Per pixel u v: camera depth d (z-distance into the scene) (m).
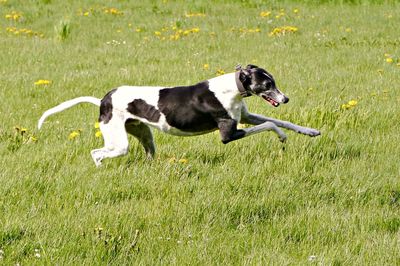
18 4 31.45
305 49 21.94
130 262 8.09
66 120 14.52
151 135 11.77
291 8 30.12
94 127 13.52
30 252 8.35
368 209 9.57
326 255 8.10
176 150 12.12
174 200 9.83
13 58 21.23
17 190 10.19
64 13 29.61
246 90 10.65
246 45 22.77
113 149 11.30
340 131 12.92
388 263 7.87
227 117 10.89
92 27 26.72
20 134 13.03
